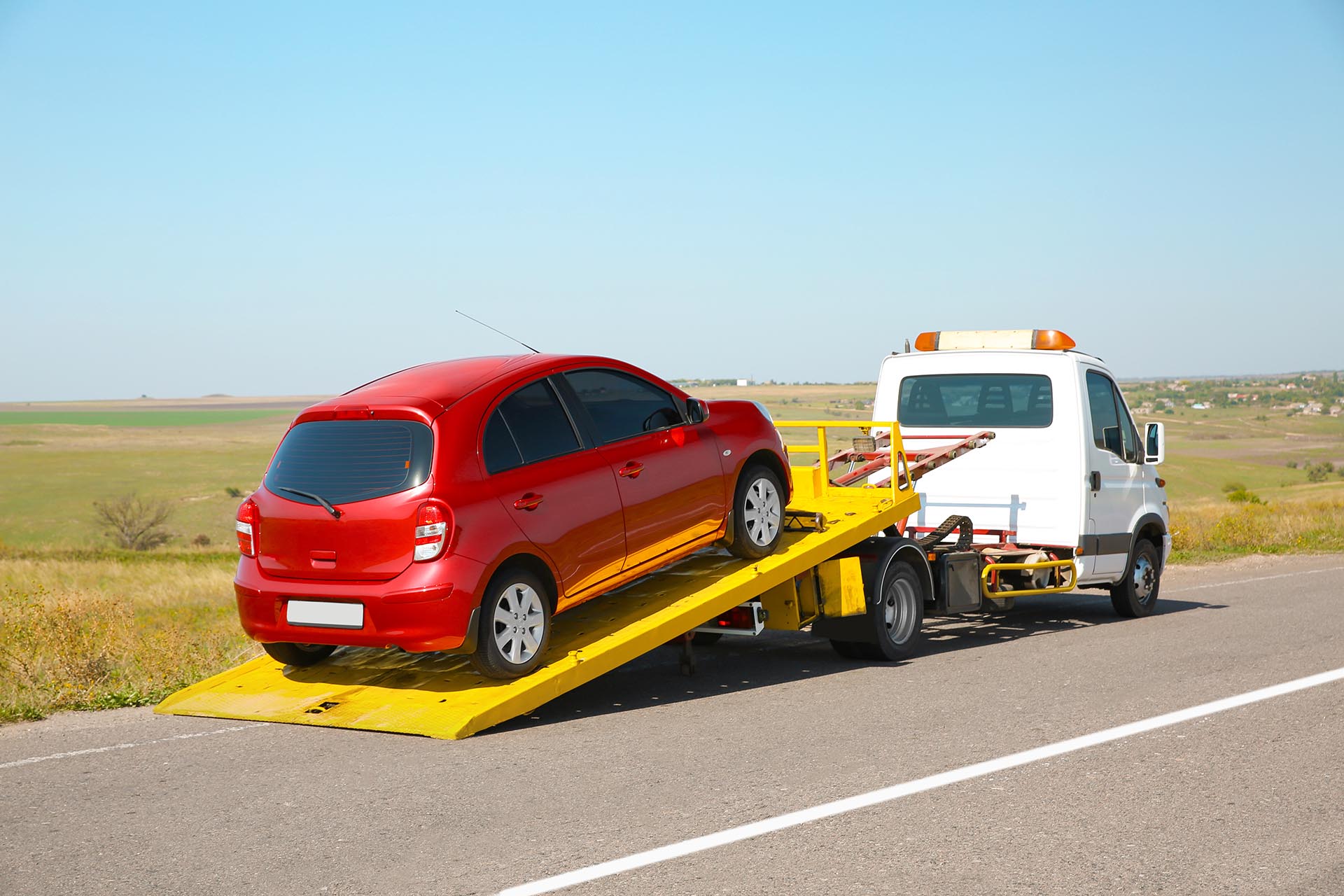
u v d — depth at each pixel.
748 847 4.36
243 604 6.80
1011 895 3.86
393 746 6.00
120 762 5.78
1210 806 4.88
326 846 4.45
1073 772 5.42
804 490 9.41
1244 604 12.30
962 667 8.37
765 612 7.91
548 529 6.66
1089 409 10.61
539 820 4.73
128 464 192.00
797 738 6.12
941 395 11.05
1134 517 11.23
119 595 20.36
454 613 6.21
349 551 6.39
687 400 7.75
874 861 4.20
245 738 6.24
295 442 6.83
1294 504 38.31
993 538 10.71
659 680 7.97
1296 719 6.54
